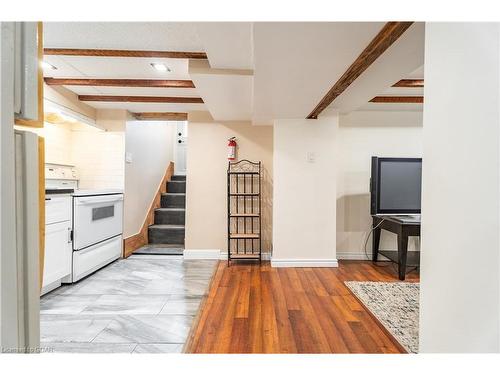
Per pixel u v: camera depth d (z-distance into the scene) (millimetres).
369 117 4102
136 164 4395
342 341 1909
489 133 651
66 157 3855
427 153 908
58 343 1882
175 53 2326
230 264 3799
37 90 429
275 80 2293
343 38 1636
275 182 3674
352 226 4117
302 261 3662
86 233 3125
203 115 4141
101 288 2889
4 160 371
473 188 703
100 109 3992
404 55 1933
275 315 2293
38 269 427
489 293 649
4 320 375
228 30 1772
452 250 785
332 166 3650
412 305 2463
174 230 4793
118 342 1898
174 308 2432
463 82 739
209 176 4133
